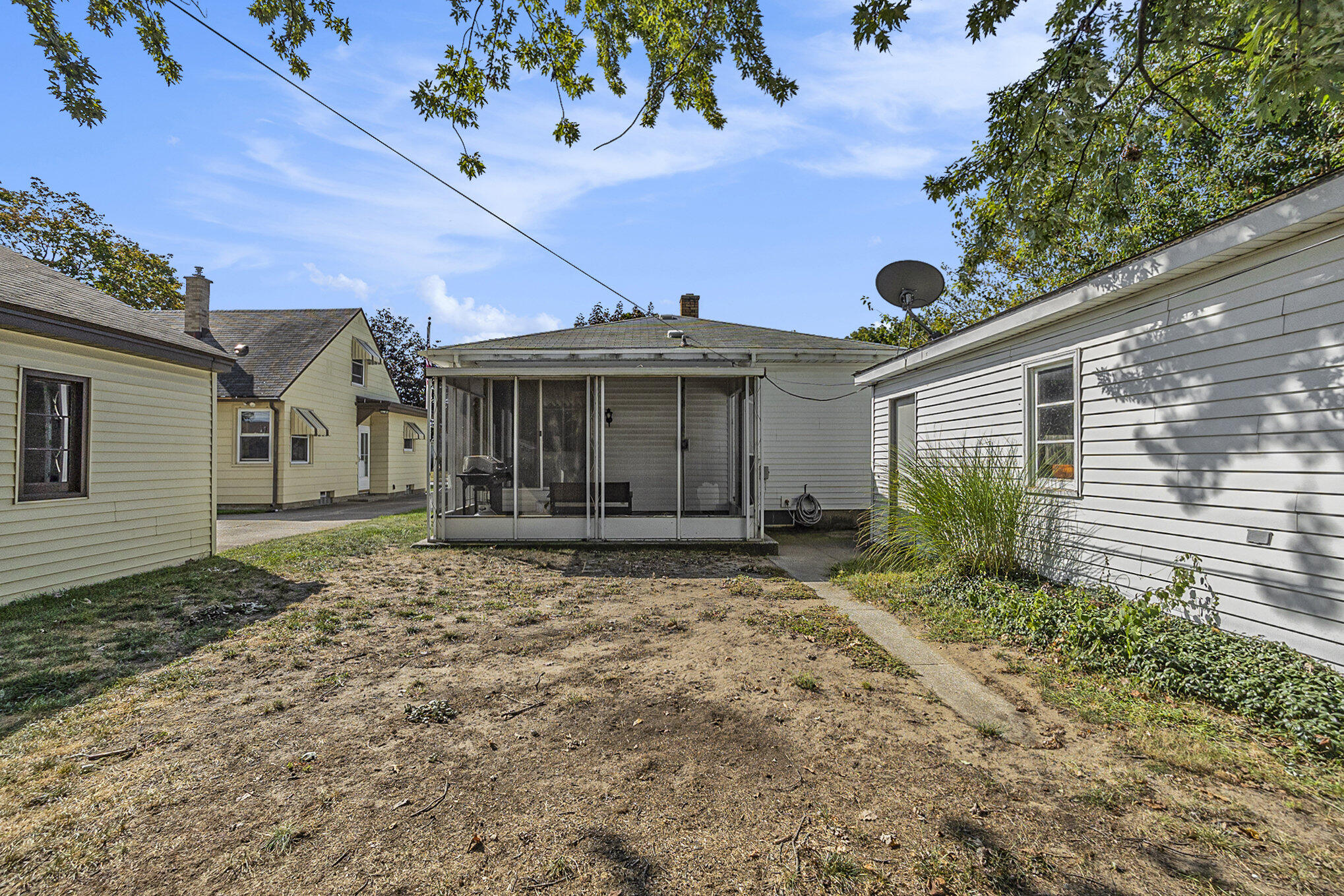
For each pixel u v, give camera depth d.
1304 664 3.86
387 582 7.46
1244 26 4.72
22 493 6.32
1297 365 4.07
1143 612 4.63
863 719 3.72
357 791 2.91
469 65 5.88
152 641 5.11
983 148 6.16
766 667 4.62
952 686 4.23
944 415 8.95
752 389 10.45
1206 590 4.75
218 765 3.13
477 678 4.39
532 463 10.66
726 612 6.18
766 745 3.38
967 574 6.77
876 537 10.10
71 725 3.55
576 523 10.37
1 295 5.90
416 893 2.25
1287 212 3.86
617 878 2.33
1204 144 11.98
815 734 3.52
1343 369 3.79
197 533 8.80
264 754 3.25
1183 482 4.97
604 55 6.18
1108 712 3.75
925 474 7.37
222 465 16.81
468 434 10.80
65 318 6.48
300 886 2.27
